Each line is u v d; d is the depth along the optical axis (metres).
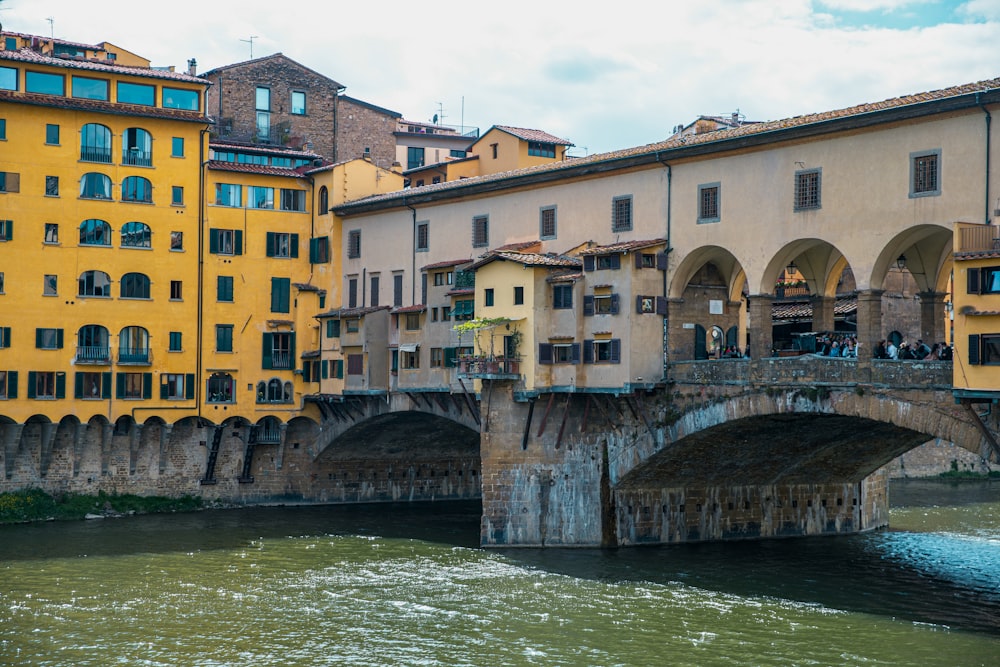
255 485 79.50
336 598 51.97
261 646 44.88
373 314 73.31
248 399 78.19
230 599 51.88
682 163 57.28
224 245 77.75
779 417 53.66
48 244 72.56
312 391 78.81
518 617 48.75
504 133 91.62
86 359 73.25
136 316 74.88
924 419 47.31
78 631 46.84
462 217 69.06
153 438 76.19
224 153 79.94
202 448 77.81
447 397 69.38
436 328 69.38
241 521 72.88
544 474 62.09
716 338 60.19
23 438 72.56
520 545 62.47
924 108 47.25
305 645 44.97
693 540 64.31
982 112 46.03
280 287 79.31
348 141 95.50
